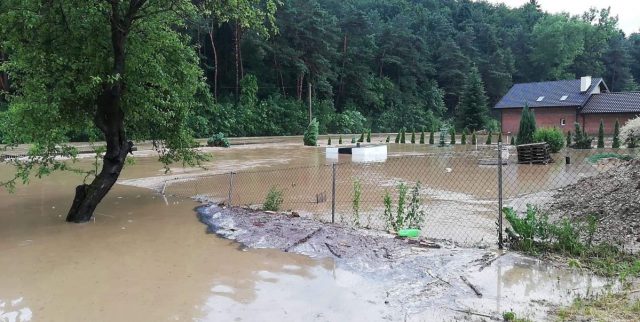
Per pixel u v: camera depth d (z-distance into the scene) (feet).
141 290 14.90
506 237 20.17
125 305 13.71
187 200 31.83
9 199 32.68
